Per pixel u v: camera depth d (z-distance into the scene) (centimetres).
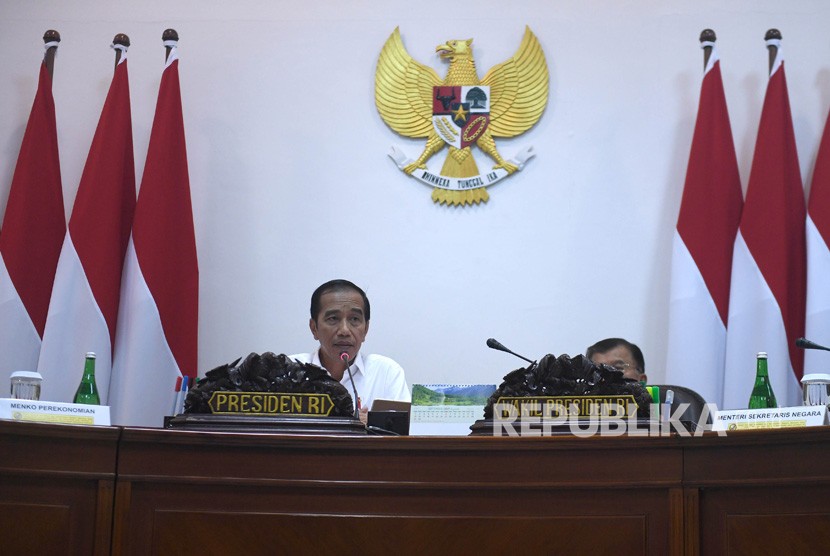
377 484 350
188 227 641
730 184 638
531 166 675
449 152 677
